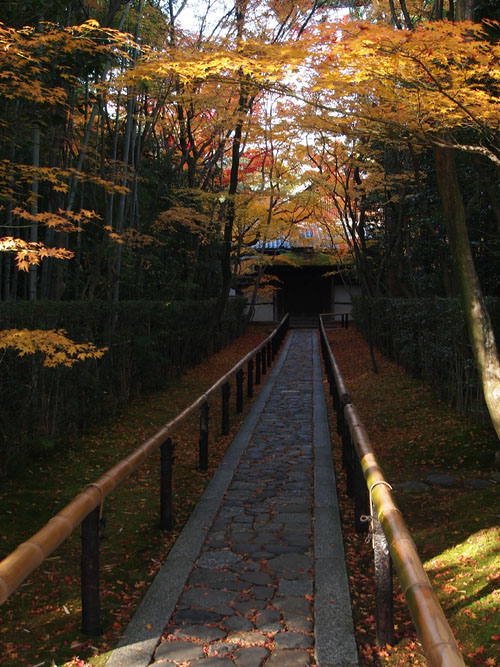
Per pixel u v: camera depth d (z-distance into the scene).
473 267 4.93
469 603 3.25
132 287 13.12
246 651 2.91
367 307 15.41
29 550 2.39
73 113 8.23
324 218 16.16
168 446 4.70
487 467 5.79
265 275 24.81
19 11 5.94
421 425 7.57
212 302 16.62
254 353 10.94
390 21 9.42
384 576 2.97
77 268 10.84
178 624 3.19
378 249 15.49
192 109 11.80
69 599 3.53
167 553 4.25
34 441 6.19
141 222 14.45
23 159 9.81
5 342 4.50
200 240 15.84
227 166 18.95
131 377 9.91
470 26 3.82
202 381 12.51
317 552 4.15
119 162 10.09
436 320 8.73
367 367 13.54
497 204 7.27
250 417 9.20
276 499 5.38
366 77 4.36
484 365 4.78
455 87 4.36
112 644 3.02
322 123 7.04
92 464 6.40
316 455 6.86
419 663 2.79
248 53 4.79
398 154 10.77
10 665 2.81
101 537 3.29
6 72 5.21
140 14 9.84
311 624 3.18
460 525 4.39
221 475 6.14
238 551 4.21
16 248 4.60
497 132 5.55
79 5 8.21
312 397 10.92
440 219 9.63
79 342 7.43
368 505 4.47
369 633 3.12
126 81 5.08
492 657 2.74
